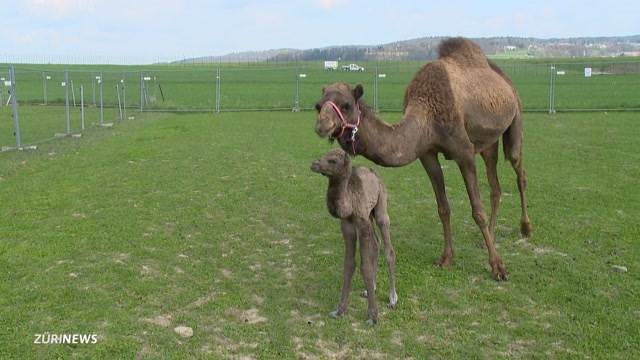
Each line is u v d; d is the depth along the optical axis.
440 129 6.78
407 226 9.18
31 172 12.77
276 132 20.42
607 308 6.16
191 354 5.16
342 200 5.49
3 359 4.93
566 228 8.89
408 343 5.41
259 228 9.03
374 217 6.20
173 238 8.36
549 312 6.11
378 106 29.22
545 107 28.03
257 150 16.23
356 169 5.90
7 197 10.40
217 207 10.13
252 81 53.31
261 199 10.73
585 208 9.98
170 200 10.43
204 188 11.45
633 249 7.93
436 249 8.12
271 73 65.31
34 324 5.58
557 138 18.08
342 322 5.83
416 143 6.55
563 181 12.09
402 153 6.37
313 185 11.80
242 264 7.48
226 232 8.79
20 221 8.89
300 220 9.45
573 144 16.77
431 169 7.20
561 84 42.97
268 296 6.48
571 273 7.12
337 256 7.79
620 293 6.55
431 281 6.93
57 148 16.44
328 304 6.27
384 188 6.13
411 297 6.50
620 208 9.96
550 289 6.66
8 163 13.84
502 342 5.46
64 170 13.02
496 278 7.00
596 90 38.00
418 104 6.74
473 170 7.06
